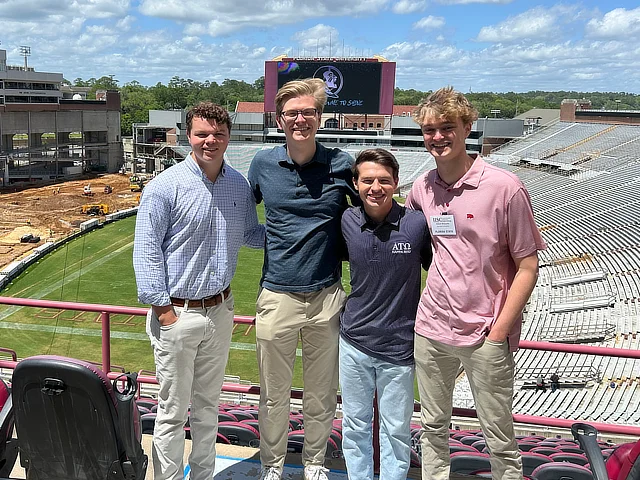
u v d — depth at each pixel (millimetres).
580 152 66000
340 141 77750
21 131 71250
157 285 3408
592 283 28891
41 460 3152
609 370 19562
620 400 17594
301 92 3467
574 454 6129
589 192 49688
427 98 3295
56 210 54125
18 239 43281
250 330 25109
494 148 81062
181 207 3455
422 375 3564
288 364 3822
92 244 43562
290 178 3607
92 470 3121
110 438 3049
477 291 3316
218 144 3424
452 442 6152
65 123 77188
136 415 3268
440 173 3393
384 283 3504
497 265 3316
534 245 3260
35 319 26734
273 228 3695
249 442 5477
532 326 24391
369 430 3750
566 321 24547
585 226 39594
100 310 4582
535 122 102062
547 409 17391
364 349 3596
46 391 2939
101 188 68250
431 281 3447
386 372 3604
